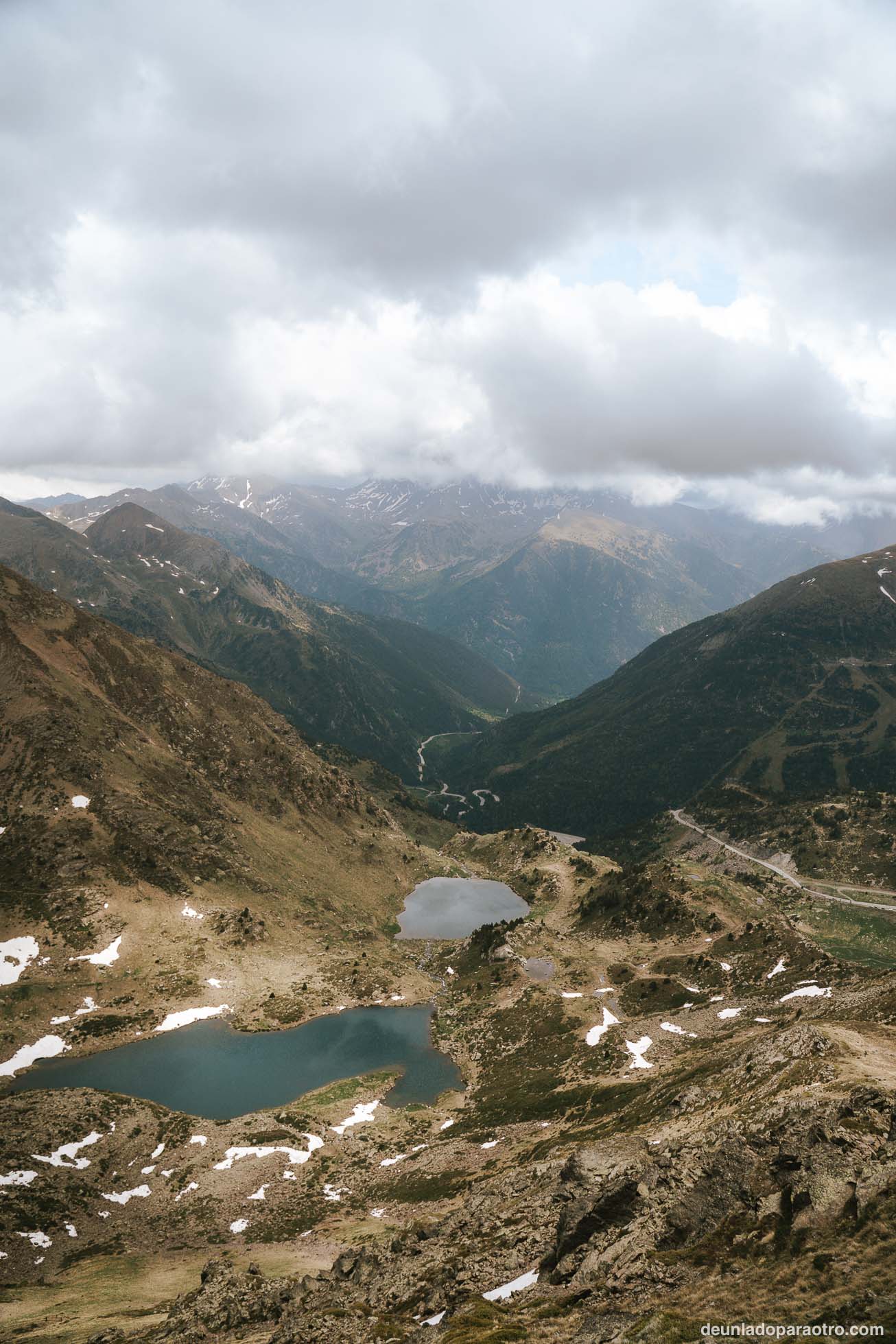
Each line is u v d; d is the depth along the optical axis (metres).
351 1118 134.12
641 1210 47.59
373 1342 47.75
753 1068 84.06
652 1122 86.69
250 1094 142.25
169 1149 120.25
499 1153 107.88
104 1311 75.62
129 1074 147.25
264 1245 94.56
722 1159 48.41
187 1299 71.19
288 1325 55.00
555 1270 47.59
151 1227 102.88
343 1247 87.38
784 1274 36.75
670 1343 34.00
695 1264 41.19
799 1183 42.56
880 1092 49.62
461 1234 65.19
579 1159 61.97
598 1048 142.00
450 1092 145.25
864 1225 38.16
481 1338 40.25
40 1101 127.38
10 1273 91.50
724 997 157.62
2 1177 107.44
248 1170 114.62
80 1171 112.56
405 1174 110.06
